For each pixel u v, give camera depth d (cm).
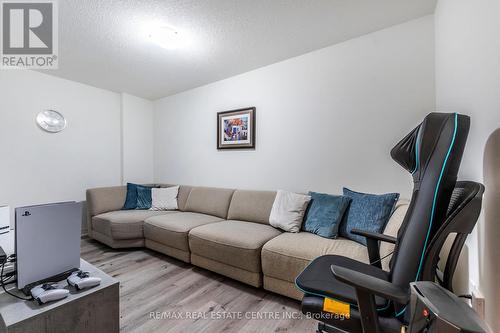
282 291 176
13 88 280
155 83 339
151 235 268
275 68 275
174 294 187
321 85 242
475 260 106
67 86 323
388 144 207
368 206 184
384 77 209
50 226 108
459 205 74
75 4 175
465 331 48
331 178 236
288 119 265
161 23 199
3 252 124
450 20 146
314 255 163
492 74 92
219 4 176
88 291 104
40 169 299
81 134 337
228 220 267
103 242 292
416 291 64
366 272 120
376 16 191
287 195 236
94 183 350
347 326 93
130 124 386
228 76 313
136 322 153
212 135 336
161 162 405
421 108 193
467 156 120
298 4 177
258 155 289
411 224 85
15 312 90
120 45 234
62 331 96
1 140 271
